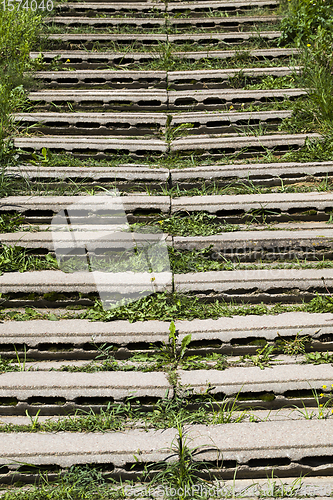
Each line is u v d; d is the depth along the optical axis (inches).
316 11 201.6
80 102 182.5
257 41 209.6
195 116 174.2
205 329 114.9
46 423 102.6
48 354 114.2
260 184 153.6
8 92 175.9
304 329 114.6
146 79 192.9
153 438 98.0
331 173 153.7
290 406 106.8
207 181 153.4
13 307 124.4
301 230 137.4
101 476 94.2
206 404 105.0
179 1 233.8
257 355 113.8
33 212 144.4
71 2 227.6
